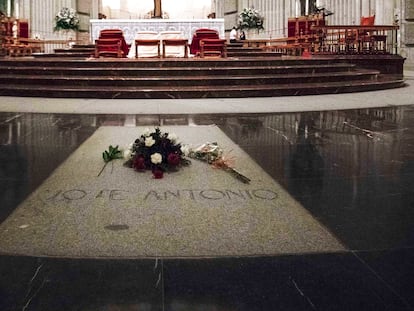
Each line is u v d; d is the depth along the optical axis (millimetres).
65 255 2959
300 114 9367
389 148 6246
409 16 19812
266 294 2504
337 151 6051
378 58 17562
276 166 5242
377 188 4422
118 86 13148
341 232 3359
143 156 5020
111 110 10062
